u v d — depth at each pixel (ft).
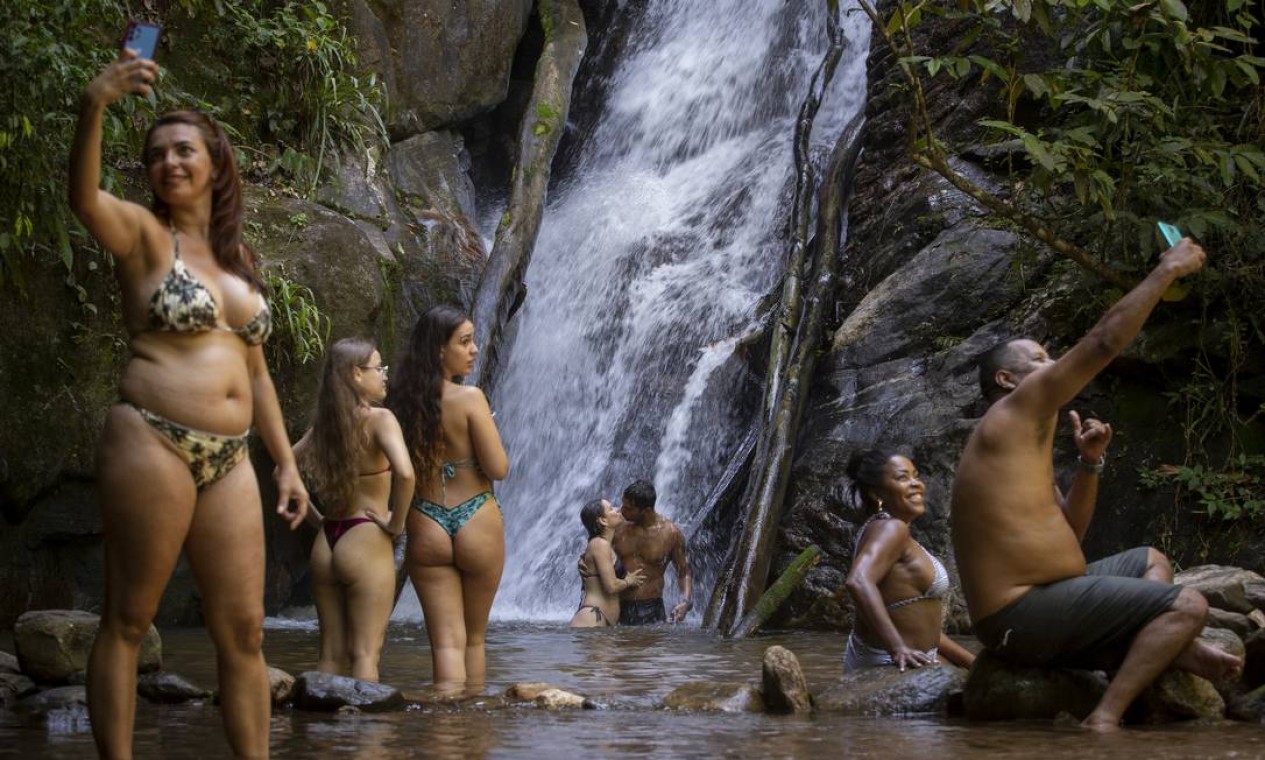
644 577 35.68
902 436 35.17
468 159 52.90
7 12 29.32
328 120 45.09
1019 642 15.84
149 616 11.37
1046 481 16.15
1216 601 19.61
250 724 11.71
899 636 18.11
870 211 44.32
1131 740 13.87
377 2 49.01
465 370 19.99
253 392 12.23
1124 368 33.71
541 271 52.85
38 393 32.91
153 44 10.82
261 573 11.64
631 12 62.95
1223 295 33.04
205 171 11.64
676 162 56.85
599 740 14.06
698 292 48.91
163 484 11.10
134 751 13.37
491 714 16.43
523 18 54.29
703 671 22.70
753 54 57.26
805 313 41.29
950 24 45.16
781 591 32.63
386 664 23.49
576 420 48.60
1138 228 32.27
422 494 19.76
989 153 40.57
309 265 38.24
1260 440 32.19
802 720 15.93
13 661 19.58
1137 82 29.66
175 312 11.21
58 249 32.99
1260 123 32.71
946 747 13.38
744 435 44.16
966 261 37.86
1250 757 12.58
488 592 20.01
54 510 33.55
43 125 30.81
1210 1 34.42
